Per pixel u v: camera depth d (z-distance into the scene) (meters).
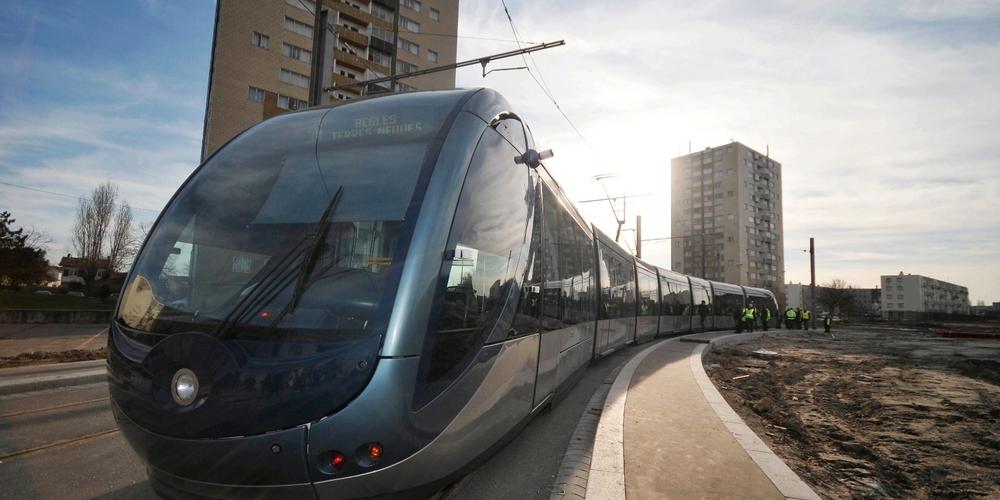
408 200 3.54
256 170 3.97
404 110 4.21
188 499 3.07
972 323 73.75
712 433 5.78
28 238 33.00
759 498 3.95
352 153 3.93
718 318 31.53
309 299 3.19
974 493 5.21
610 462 4.74
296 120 4.43
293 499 2.96
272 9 46.72
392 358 3.05
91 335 17.92
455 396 3.52
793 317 41.06
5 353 12.39
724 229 112.31
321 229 3.48
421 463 3.22
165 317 3.35
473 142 4.09
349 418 2.93
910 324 66.25
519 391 4.89
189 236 3.65
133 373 3.18
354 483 2.96
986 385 12.62
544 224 6.00
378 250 3.36
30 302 28.97
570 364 7.66
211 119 43.78
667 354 14.08
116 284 41.44
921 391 11.67
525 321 5.06
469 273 3.83
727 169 112.62
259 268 3.38
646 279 19.11
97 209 49.72
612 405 7.17
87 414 6.77
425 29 58.16
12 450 5.27
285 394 2.92
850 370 15.51
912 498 5.12
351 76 52.19
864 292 142.38
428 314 3.30
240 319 3.16
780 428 7.86
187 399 2.98
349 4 53.00
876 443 7.22
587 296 9.30
